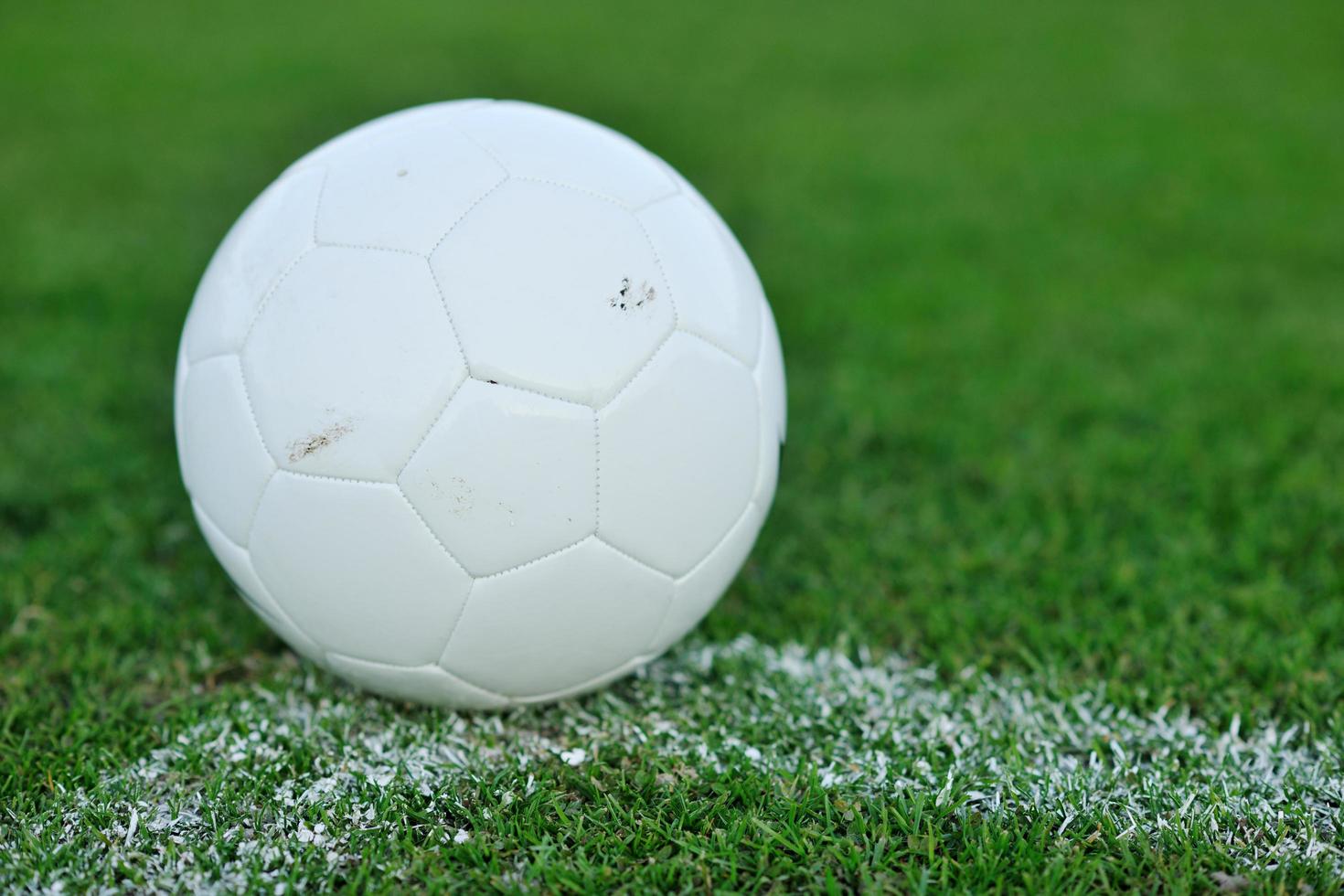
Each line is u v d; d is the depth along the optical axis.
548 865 1.03
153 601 1.20
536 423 1.00
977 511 1.30
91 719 1.12
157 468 1.34
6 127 2.88
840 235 2.21
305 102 3.22
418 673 1.06
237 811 1.06
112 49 3.88
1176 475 1.34
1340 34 4.24
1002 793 1.07
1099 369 1.62
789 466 1.36
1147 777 1.08
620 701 1.13
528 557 1.02
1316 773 1.08
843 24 4.68
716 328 1.04
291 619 1.06
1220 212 2.36
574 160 1.04
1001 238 2.21
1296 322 1.76
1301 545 1.26
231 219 2.23
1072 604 1.21
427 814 1.06
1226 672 1.15
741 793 1.07
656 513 1.03
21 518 1.28
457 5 4.94
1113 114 3.22
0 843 1.04
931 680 1.16
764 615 1.20
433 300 1.00
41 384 1.49
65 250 2.00
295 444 1.01
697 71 3.78
